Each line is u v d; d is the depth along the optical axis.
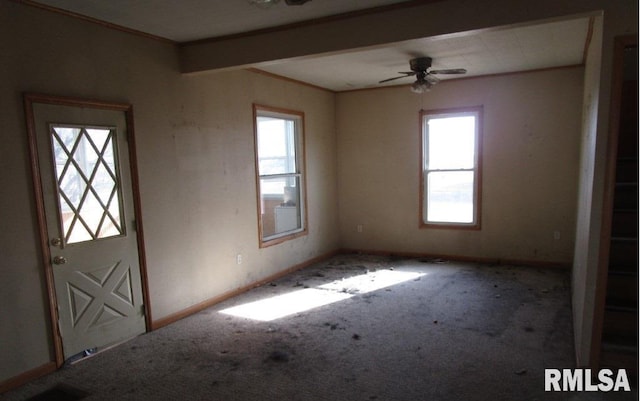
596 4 2.59
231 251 4.65
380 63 4.80
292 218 6.01
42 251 2.98
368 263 6.03
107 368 3.11
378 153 6.42
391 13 3.18
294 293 4.74
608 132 2.58
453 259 6.08
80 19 3.19
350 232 6.76
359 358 3.15
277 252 5.38
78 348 3.23
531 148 5.47
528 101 5.42
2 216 2.77
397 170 6.31
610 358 2.76
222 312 4.20
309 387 2.78
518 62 4.89
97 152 3.33
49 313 3.04
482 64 4.96
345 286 4.95
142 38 3.66
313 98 6.07
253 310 4.23
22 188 2.87
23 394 2.79
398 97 6.18
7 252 2.80
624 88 3.51
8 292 2.81
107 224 3.42
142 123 3.67
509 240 5.72
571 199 5.33
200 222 4.27
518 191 5.60
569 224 5.38
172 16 3.24
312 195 6.11
